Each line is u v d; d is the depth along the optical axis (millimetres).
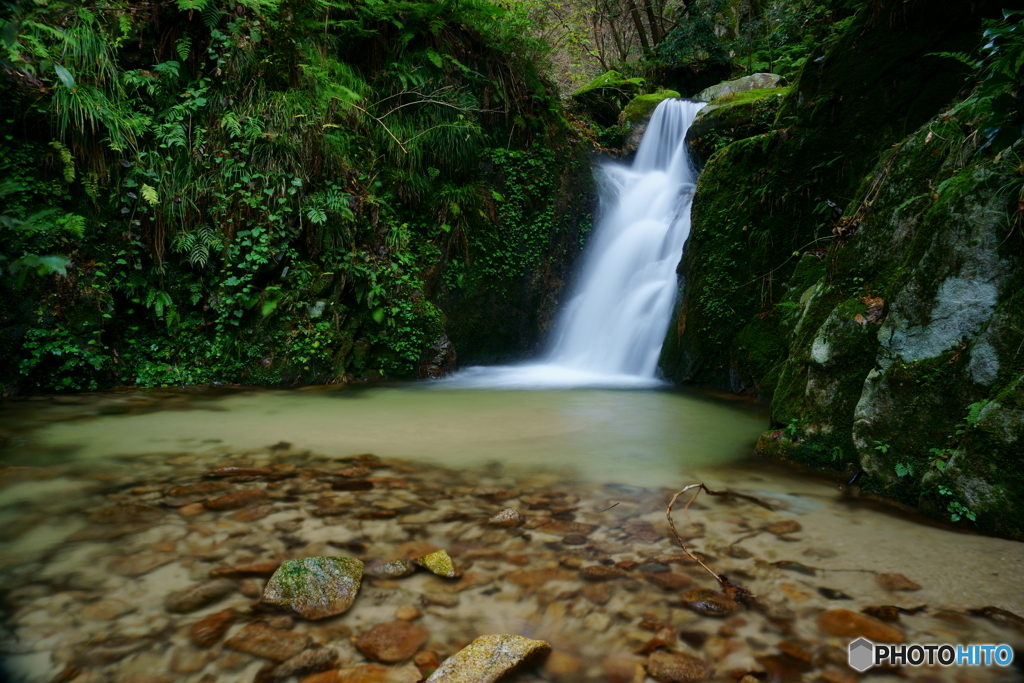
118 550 2684
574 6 17172
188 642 2031
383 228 7809
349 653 1994
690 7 15734
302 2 7512
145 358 6707
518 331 9211
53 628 2094
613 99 13367
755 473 3984
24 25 5629
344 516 3123
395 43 8367
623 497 3492
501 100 9086
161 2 6742
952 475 3137
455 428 5188
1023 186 3160
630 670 1933
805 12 12617
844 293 4363
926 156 4125
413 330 7789
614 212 10539
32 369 6035
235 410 5688
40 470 3771
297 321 7074
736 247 7195
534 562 2639
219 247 6688
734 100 10102
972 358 3230
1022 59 2963
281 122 7082
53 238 6059
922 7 5613
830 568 2605
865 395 3705
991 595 2385
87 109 6070
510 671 1876
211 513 3123
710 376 7250
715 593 2379
